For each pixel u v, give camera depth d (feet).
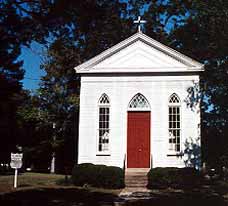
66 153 136.98
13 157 71.00
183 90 83.92
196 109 83.05
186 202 60.03
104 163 83.25
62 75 126.11
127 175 78.02
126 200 61.82
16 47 49.11
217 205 58.34
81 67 85.76
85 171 76.48
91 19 49.75
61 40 52.60
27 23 48.42
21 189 68.74
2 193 64.03
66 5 47.39
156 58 85.10
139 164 82.84
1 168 120.26
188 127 82.79
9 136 77.46
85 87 85.71
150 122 83.87
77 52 117.08
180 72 84.23
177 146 82.94
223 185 78.38
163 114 83.76
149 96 84.53
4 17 47.42
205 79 112.78
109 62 85.76
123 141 83.61
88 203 58.39
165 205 58.03
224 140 120.47
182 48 118.83
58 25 49.47
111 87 85.35
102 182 75.41
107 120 84.79
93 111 84.94
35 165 148.56
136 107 84.64
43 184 76.95
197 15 105.50
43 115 125.39
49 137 129.90
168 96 84.12
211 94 115.65
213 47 105.81
